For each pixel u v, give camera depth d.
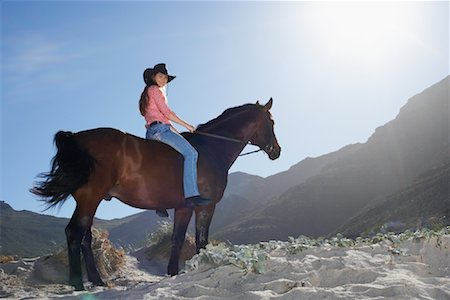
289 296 5.37
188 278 6.33
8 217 70.38
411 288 5.42
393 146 140.75
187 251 16.55
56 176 6.84
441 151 122.06
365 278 5.97
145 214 140.00
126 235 125.75
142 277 12.72
